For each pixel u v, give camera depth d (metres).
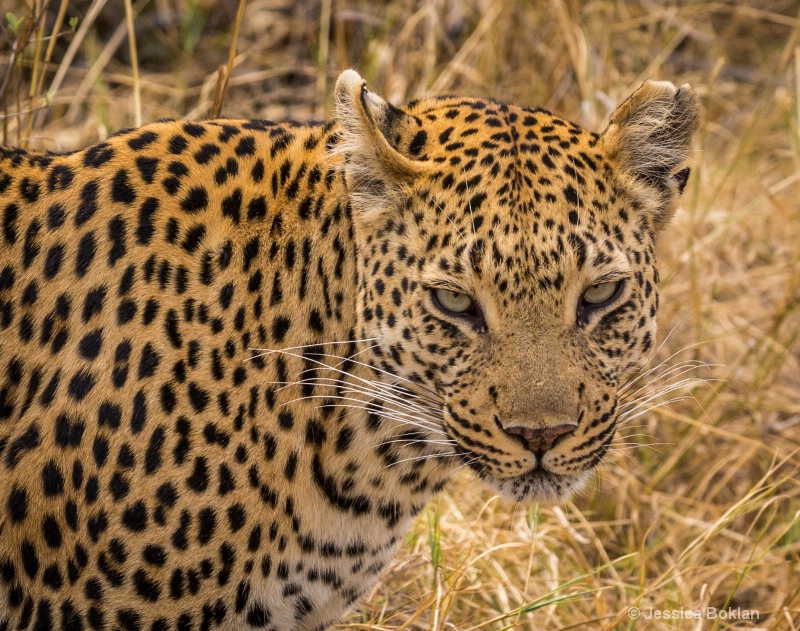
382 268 5.85
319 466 6.16
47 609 6.09
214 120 6.57
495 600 8.60
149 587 5.95
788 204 13.27
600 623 8.25
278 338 6.03
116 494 5.89
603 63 13.61
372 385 6.01
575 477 6.06
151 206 6.12
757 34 16.73
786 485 10.24
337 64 13.41
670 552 9.77
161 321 5.97
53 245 6.15
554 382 5.73
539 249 5.64
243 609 6.13
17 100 8.84
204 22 15.30
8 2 14.69
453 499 9.44
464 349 5.82
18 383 6.11
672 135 6.15
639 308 6.00
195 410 5.91
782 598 9.17
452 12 14.16
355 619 8.16
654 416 10.66
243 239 6.09
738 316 11.78
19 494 6.03
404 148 6.01
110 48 12.62
